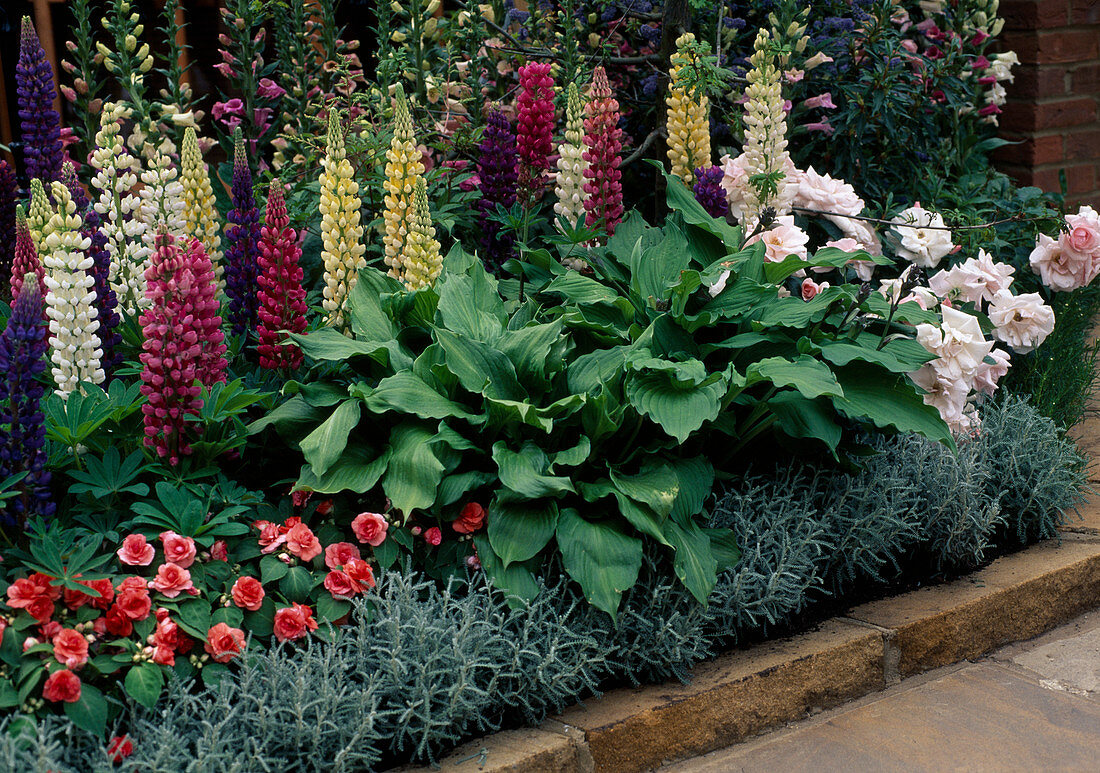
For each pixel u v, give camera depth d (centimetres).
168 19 396
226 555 240
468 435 269
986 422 357
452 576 243
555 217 407
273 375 305
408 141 304
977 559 315
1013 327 354
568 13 445
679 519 262
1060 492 336
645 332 280
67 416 245
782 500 292
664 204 446
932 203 445
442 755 227
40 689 205
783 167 374
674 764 242
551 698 239
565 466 267
